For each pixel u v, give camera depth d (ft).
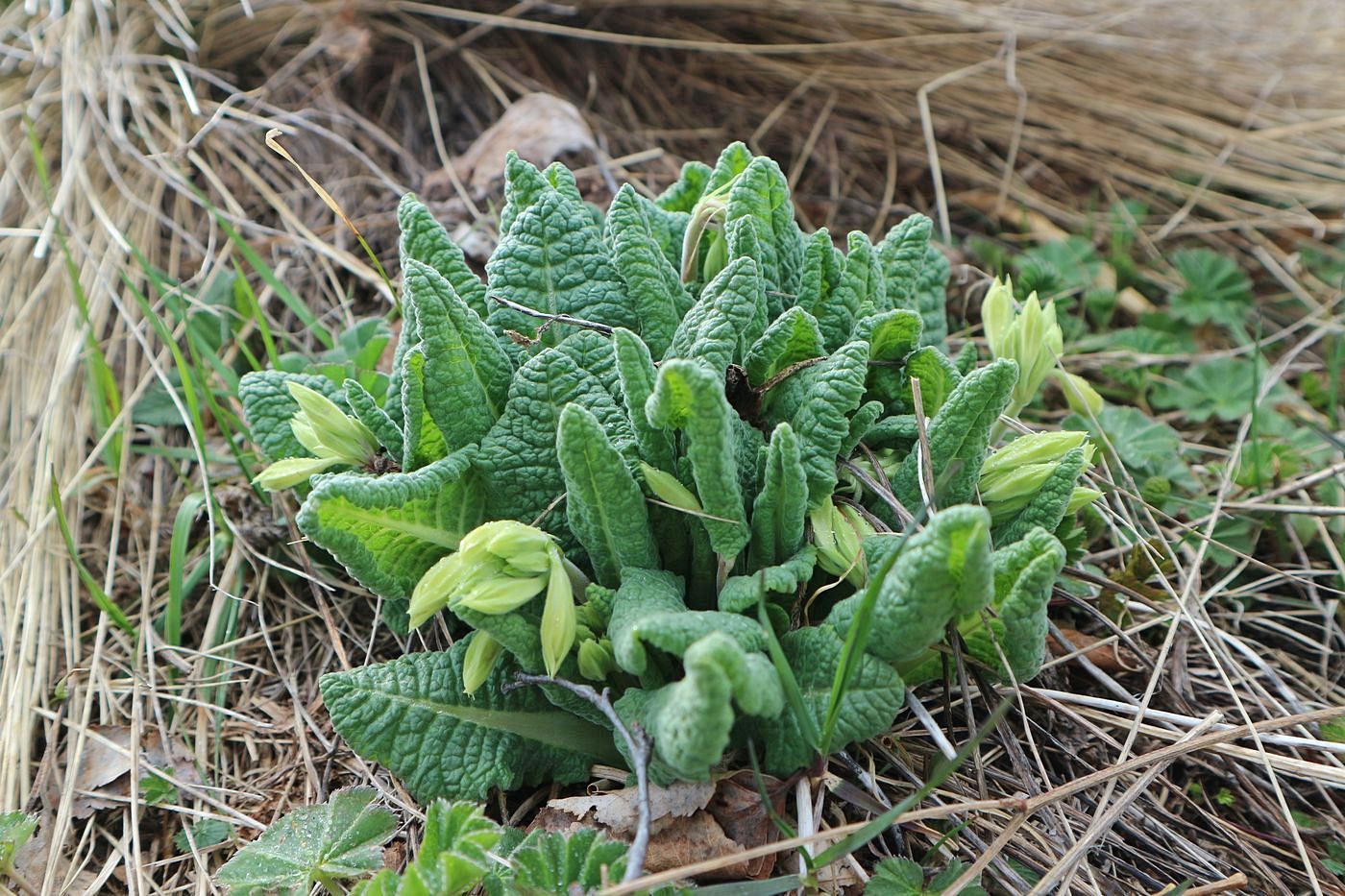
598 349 1.78
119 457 2.32
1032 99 3.26
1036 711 1.90
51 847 1.88
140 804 1.91
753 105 3.17
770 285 1.86
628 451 1.70
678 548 1.76
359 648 2.07
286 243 2.65
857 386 1.68
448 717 1.76
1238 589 2.17
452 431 1.72
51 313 2.51
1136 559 2.04
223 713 2.01
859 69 3.26
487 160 2.72
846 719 1.62
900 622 1.59
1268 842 1.86
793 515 1.66
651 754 1.61
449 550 1.77
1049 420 2.43
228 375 2.31
